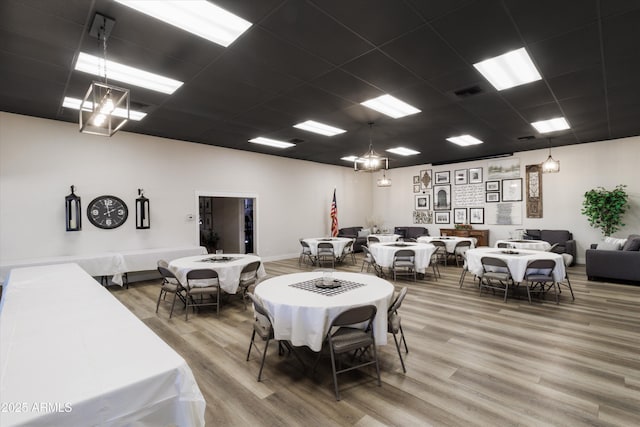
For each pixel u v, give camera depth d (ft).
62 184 17.22
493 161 28.55
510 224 27.61
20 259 15.94
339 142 23.25
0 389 3.38
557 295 14.56
